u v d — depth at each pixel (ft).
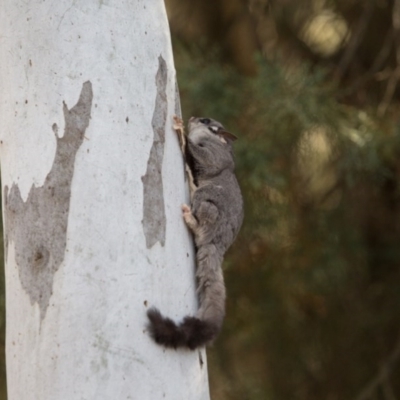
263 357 70.38
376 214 72.54
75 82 26.66
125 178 26.58
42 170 26.32
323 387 70.44
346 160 59.11
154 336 26.03
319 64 69.46
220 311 29.14
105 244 25.89
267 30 72.84
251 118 60.08
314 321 70.69
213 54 63.05
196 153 35.78
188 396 27.04
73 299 25.39
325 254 65.67
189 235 29.25
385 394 68.18
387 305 70.33
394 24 66.74
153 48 28.55
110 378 25.34
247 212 60.64
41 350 25.40
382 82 68.28
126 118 27.04
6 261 27.22
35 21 27.14
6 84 27.73
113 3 27.68
